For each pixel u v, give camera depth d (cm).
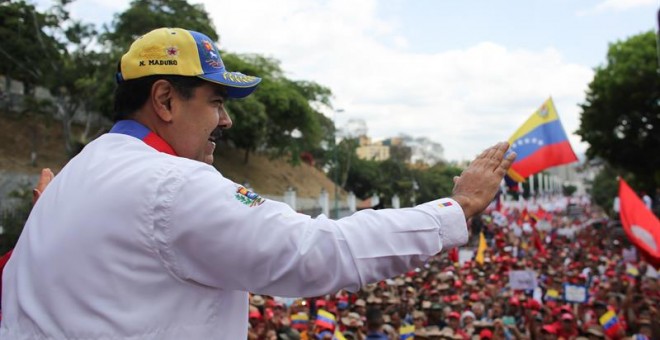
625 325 969
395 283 1402
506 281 1559
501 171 152
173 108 149
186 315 131
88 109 3058
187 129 150
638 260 1816
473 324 895
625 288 1332
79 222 131
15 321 138
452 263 2022
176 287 131
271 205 133
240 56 4725
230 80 151
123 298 127
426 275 1595
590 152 3891
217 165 4322
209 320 134
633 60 3378
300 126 4603
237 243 126
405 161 8106
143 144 144
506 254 2219
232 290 139
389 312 1034
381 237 132
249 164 4850
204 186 130
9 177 2788
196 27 3272
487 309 1153
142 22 2827
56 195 141
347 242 130
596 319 984
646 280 1369
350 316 926
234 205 129
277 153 5025
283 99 4278
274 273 128
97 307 127
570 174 14638
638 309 1067
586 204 7981
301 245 128
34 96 3247
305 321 959
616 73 3450
